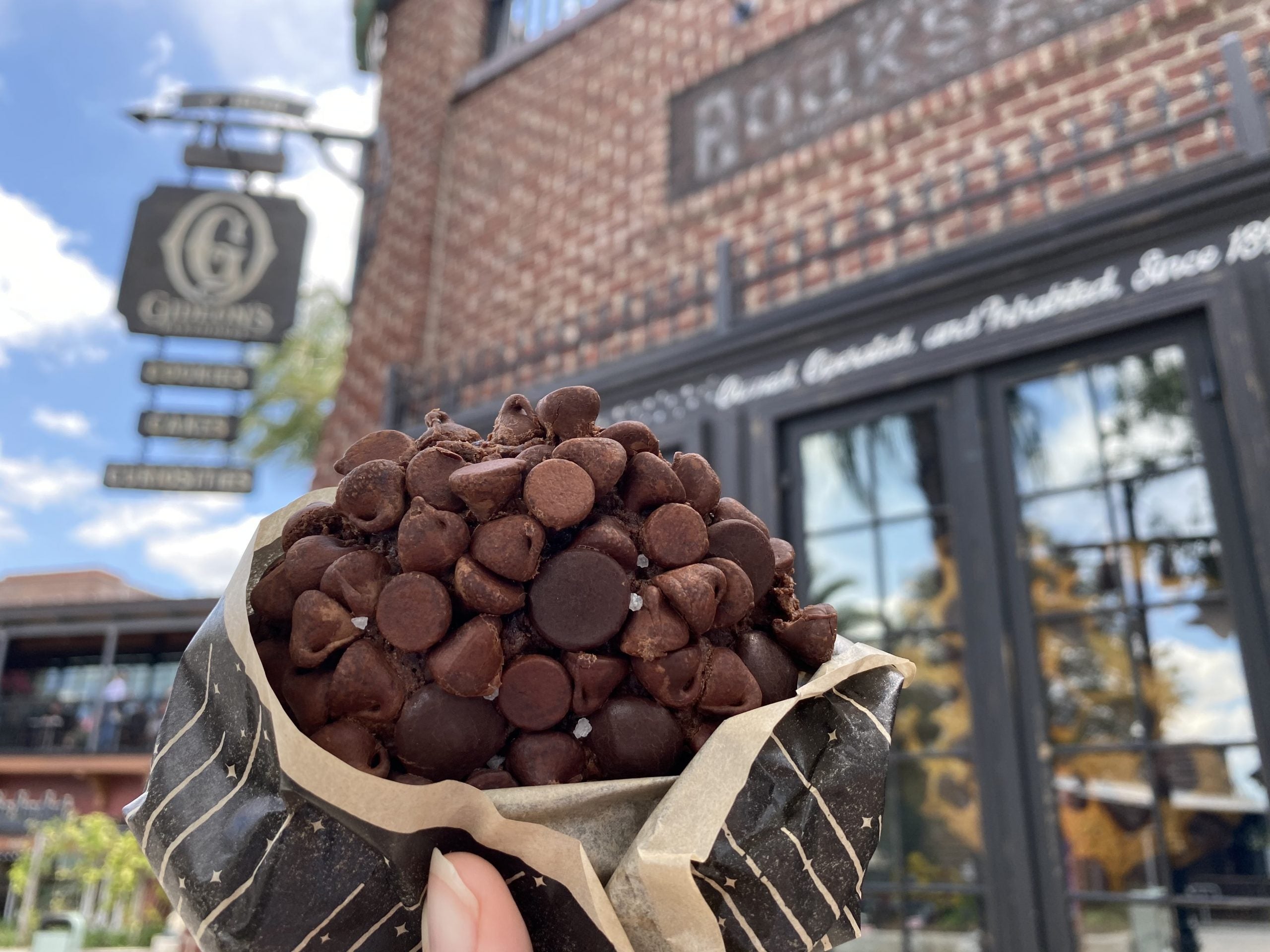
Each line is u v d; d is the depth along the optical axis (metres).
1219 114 2.55
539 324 4.52
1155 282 2.53
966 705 2.69
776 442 3.26
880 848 2.70
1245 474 2.28
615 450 0.49
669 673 0.47
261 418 11.73
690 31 4.48
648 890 0.44
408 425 4.66
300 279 4.89
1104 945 2.29
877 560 2.98
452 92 5.65
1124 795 2.37
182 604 11.27
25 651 13.53
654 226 4.20
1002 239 2.84
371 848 0.45
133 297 4.79
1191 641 2.38
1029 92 3.17
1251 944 2.12
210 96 5.11
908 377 2.96
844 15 3.85
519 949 0.44
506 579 0.46
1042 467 2.73
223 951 0.44
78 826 10.69
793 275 3.57
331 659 0.46
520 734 0.47
